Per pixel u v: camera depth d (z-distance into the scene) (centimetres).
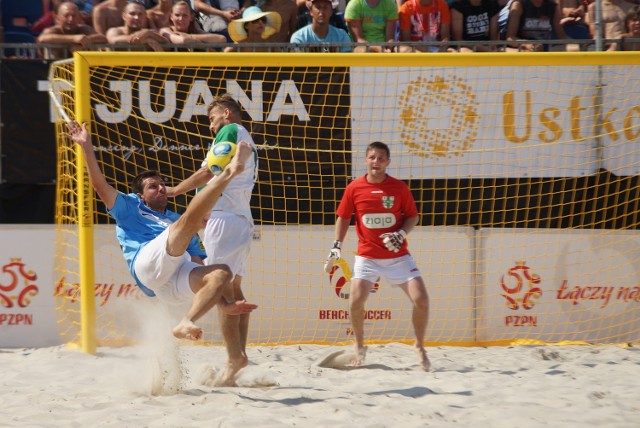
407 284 1159
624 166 1403
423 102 1388
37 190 1395
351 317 1180
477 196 1407
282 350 1331
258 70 1373
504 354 1292
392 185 1163
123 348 1316
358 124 1389
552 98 1389
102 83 1353
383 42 1489
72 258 1380
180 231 852
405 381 1048
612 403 911
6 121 1366
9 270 1379
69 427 797
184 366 1155
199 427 782
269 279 1407
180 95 1366
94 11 1552
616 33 1631
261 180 1392
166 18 1575
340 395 948
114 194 953
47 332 1383
